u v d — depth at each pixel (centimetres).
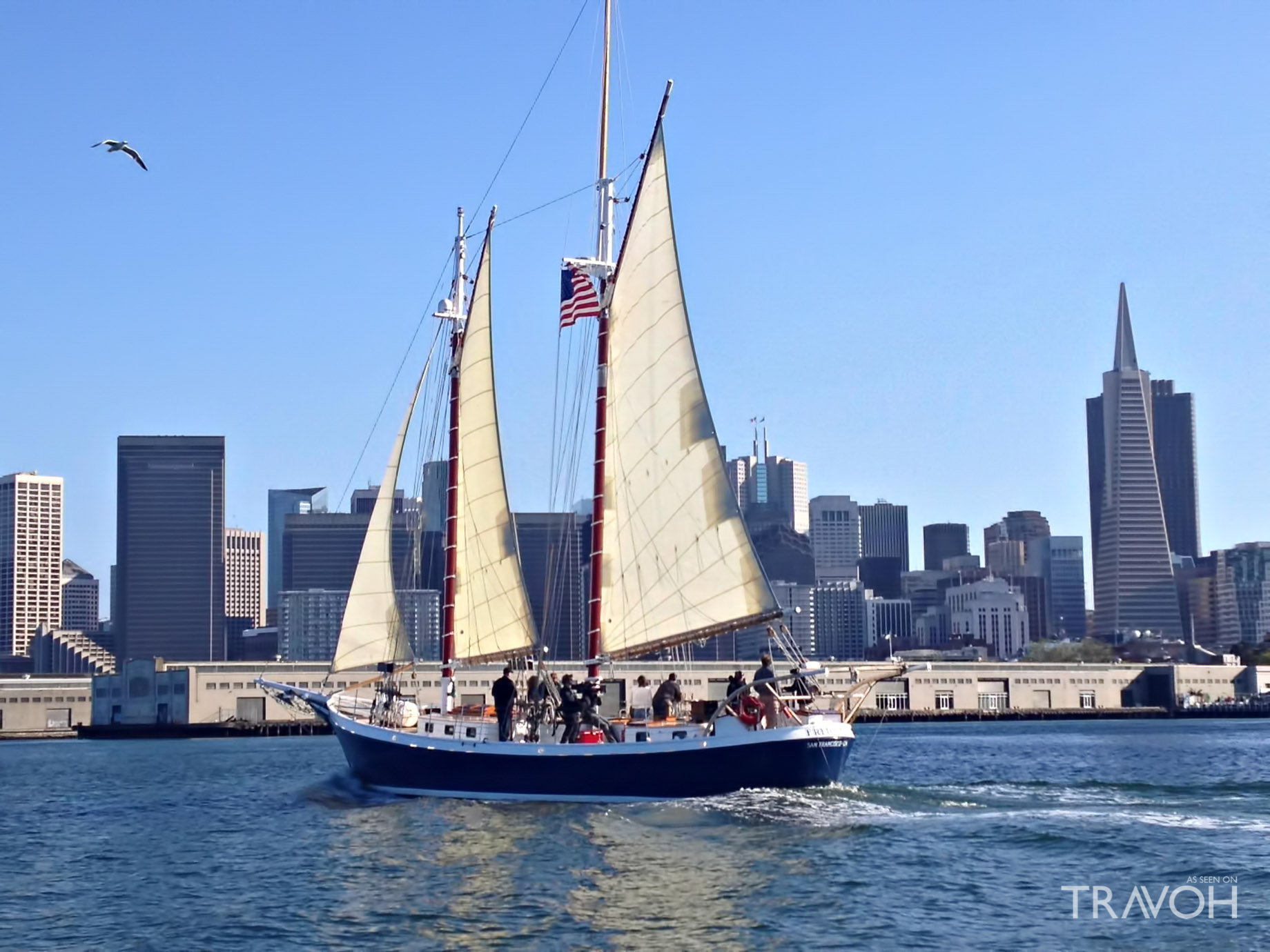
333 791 8438
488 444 7762
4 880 5631
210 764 13450
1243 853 5525
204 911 4881
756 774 6581
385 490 8331
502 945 4309
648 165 7256
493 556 7725
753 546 6781
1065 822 6203
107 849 6456
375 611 8250
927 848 5625
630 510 7306
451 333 8106
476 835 6059
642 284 7281
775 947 4250
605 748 6750
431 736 7375
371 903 4881
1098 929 4434
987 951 4206
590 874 5206
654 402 7206
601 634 7350
